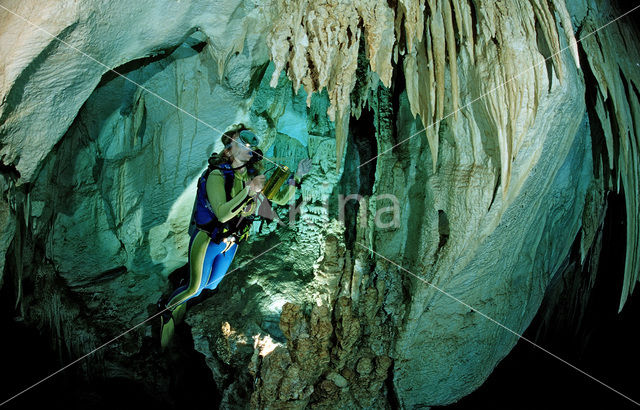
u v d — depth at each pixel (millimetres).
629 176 2760
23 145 2156
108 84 2566
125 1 1976
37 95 2027
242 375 2826
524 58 2193
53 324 3016
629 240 2812
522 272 3018
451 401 3193
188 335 3316
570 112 2348
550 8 2289
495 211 2463
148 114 2762
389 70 2346
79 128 2721
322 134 3439
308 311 2936
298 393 2584
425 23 2314
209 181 2387
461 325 2916
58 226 2887
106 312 3229
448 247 2635
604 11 2750
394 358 2891
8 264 2721
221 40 2361
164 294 3402
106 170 2906
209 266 2592
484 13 2191
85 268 3072
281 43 2283
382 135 3123
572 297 4031
